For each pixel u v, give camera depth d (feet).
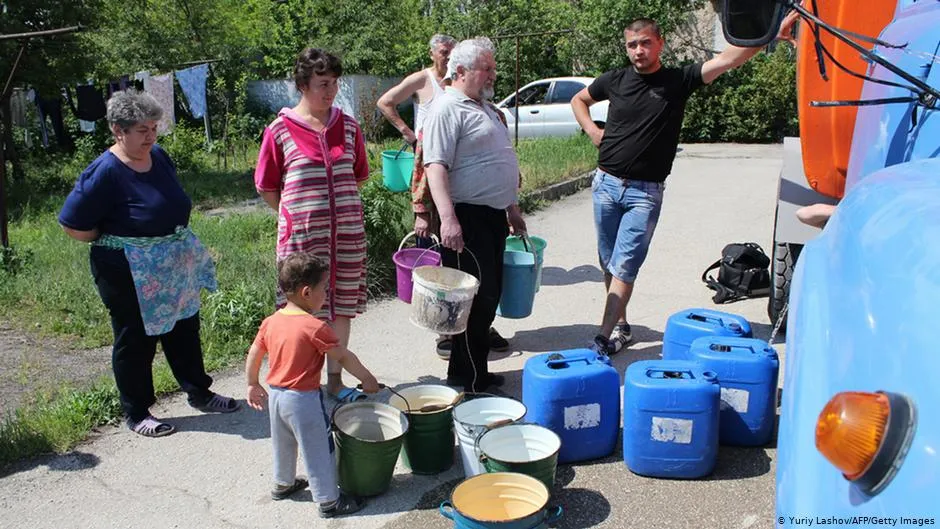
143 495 12.05
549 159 42.83
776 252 17.90
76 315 19.75
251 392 11.83
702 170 47.75
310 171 13.76
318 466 11.25
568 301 21.36
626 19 69.21
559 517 11.09
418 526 11.16
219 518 11.44
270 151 13.93
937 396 4.57
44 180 42.60
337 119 14.16
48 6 40.19
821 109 12.55
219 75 68.80
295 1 76.18
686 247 27.22
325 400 15.07
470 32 75.05
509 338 18.67
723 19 9.13
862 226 6.70
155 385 15.66
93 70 44.52
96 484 12.37
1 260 22.82
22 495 12.03
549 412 12.40
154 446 13.58
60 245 26.04
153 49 63.87
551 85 57.72
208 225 28.55
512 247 18.30
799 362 6.52
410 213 26.91
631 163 16.12
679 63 71.87
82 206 13.01
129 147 13.20
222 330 18.21
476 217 14.35
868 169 9.94
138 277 13.29
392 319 20.11
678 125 16.12
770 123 67.00
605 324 16.60
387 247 23.86
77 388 15.70
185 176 45.52
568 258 25.96
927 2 10.34
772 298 18.24
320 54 13.50
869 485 4.80
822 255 7.68
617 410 12.84
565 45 72.95
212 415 14.78
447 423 12.41
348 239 14.28
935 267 5.26
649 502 11.50
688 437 11.85
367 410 12.30
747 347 13.09
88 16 42.16
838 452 4.91
